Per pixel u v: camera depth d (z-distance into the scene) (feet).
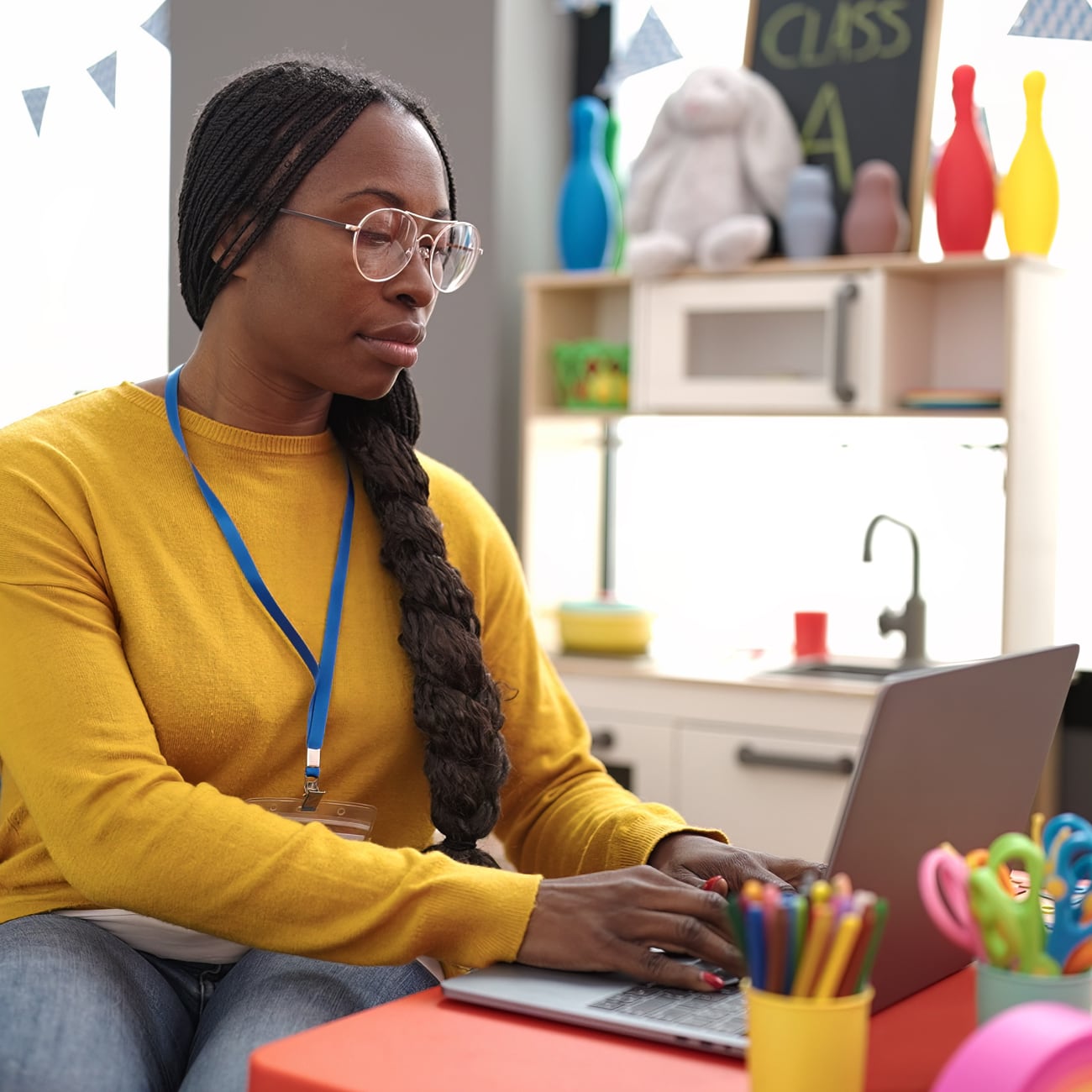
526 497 11.05
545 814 4.90
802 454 11.20
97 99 12.91
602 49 12.07
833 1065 2.54
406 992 4.20
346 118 4.38
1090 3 10.07
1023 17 10.27
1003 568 9.80
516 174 11.53
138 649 4.28
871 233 10.00
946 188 9.88
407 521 4.70
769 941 2.58
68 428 4.53
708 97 10.39
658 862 4.39
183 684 4.29
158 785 3.89
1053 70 10.21
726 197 10.51
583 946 3.54
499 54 11.25
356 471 4.88
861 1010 2.57
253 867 3.72
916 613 10.29
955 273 10.14
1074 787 10.39
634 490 11.98
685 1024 3.15
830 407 10.01
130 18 12.78
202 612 4.38
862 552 10.99
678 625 11.81
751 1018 2.60
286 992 3.94
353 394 4.51
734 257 10.19
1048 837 3.08
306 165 4.33
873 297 9.83
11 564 4.17
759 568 11.43
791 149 10.53
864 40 10.48
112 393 4.67
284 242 4.36
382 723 4.59
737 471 11.50
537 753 5.06
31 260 13.15
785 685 9.36
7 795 4.60
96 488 4.41
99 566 4.32
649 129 11.77
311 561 4.64
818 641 10.62
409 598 4.63
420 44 11.48
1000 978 2.78
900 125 10.29
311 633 4.55
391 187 4.37
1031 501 9.80
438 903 3.64
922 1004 3.37
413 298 4.42
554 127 12.01
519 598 5.25
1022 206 9.76
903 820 3.19
